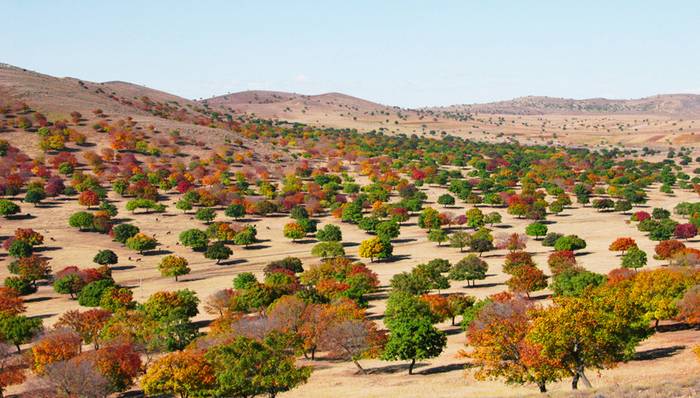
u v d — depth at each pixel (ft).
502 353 144.87
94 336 240.94
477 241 464.24
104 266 388.78
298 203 645.10
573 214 630.33
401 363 216.54
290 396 173.99
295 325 229.86
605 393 112.16
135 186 635.25
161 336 230.27
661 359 177.88
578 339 129.90
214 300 285.84
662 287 225.76
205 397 164.25
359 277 319.06
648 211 631.56
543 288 310.45
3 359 226.58
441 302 267.39
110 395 198.18
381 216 609.83
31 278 380.78
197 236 489.26
